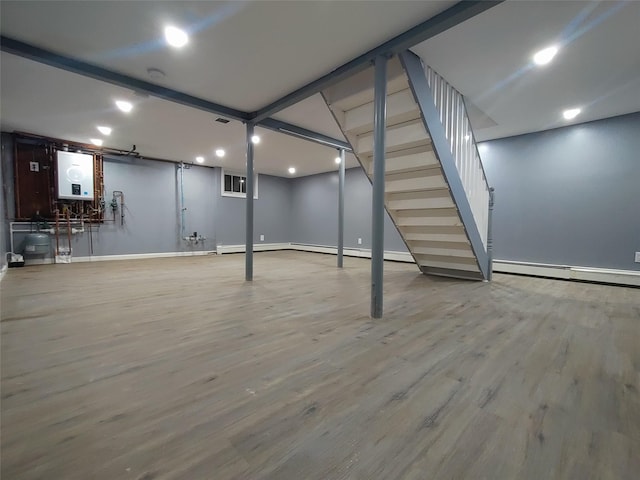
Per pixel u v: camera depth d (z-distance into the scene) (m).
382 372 1.58
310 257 7.16
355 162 6.77
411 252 4.50
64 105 3.54
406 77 2.59
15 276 4.26
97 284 3.75
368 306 2.83
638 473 0.93
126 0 1.88
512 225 4.77
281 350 1.85
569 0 1.91
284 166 7.34
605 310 2.73
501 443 1.07
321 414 1.23
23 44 2.33
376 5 1.93
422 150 3.16
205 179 7.46
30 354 1.76
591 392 1.40
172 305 2.82
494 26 2.18
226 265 5.61
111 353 1.78
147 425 1.15
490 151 4.97
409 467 0.96
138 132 4.66
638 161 3.80
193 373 1.56
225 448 1.04
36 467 0.94
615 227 3.96
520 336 2.10
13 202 4.98
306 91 3.03
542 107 3.62
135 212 6.39
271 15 2.02
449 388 1.43
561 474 0.93
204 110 3.50
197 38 2.28
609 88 3.14
